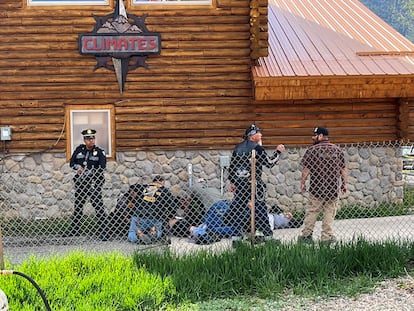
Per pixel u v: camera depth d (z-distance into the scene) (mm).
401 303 7500
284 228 12203
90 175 12008
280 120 14023
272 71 13258
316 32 15508
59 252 10297
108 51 13609
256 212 10477
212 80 13852
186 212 11773
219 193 12742
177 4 13703
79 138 13758
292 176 14086
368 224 12336
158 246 10375
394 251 8922
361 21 16391
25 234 12078
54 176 13727
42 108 13688
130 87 13766
